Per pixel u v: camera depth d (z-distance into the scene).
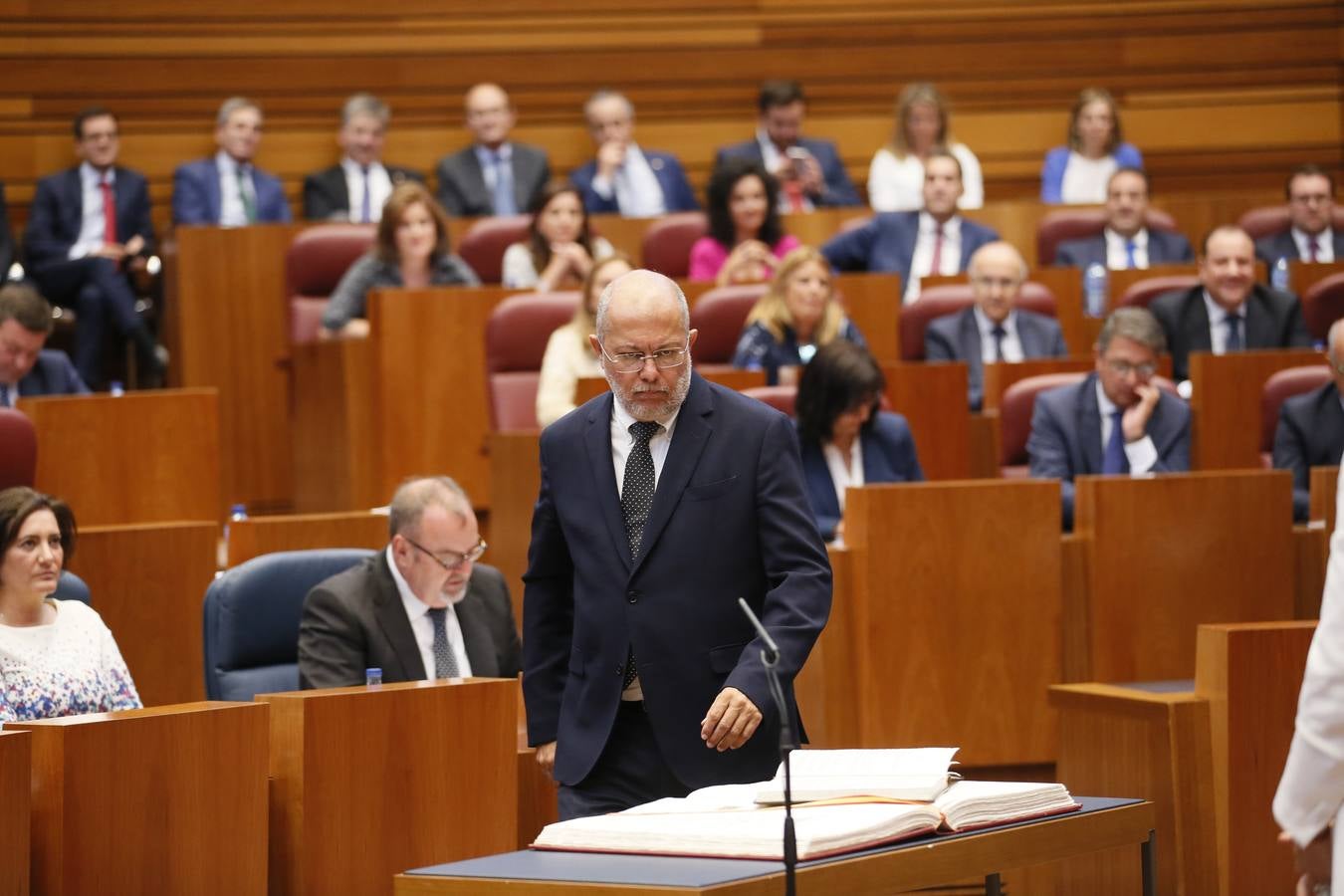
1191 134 32.66
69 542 12.54
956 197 25.19
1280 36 32.75
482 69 30.08
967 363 19.52
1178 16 32.50
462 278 22.11
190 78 28.81
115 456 17.38
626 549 9.84
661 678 9.70
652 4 30.73
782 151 29.17
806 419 16.66
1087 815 8.24
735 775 9.69
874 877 7.29
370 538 15.50
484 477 20.36
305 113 29.33
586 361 19.03
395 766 10.73
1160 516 15.58
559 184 23.00
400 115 29.78
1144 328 17.62
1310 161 32.91
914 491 14.81
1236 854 12.44
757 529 9.84
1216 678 12.58
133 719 9.73
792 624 9.41
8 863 9.10
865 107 31.58
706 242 24.02
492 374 19.89
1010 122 32.06
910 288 25.00
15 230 28.05
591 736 9.87
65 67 28.31
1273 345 21.67
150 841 9.77
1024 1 31.98
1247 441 19.34
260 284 23.94
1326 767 6.77
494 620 13.58
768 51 31.20
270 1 29.14
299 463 22.58
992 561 14.98
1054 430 17.94
